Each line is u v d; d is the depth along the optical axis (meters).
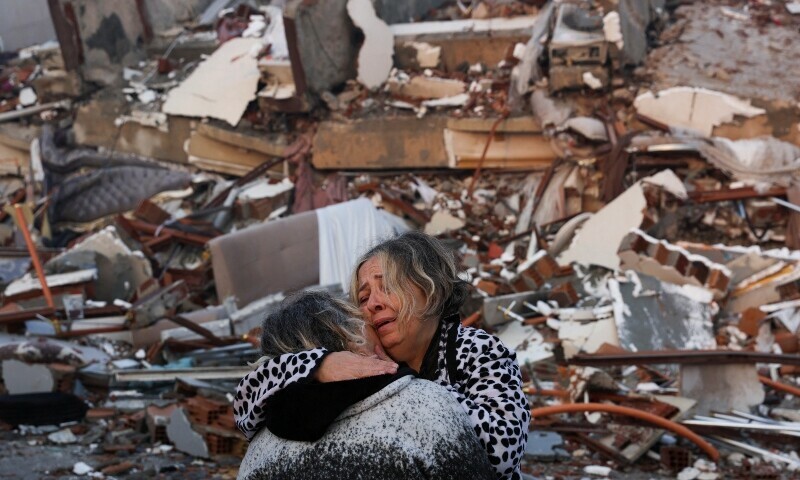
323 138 15.41
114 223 12.97
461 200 14.56
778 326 10.98
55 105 17.05
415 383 2.39
